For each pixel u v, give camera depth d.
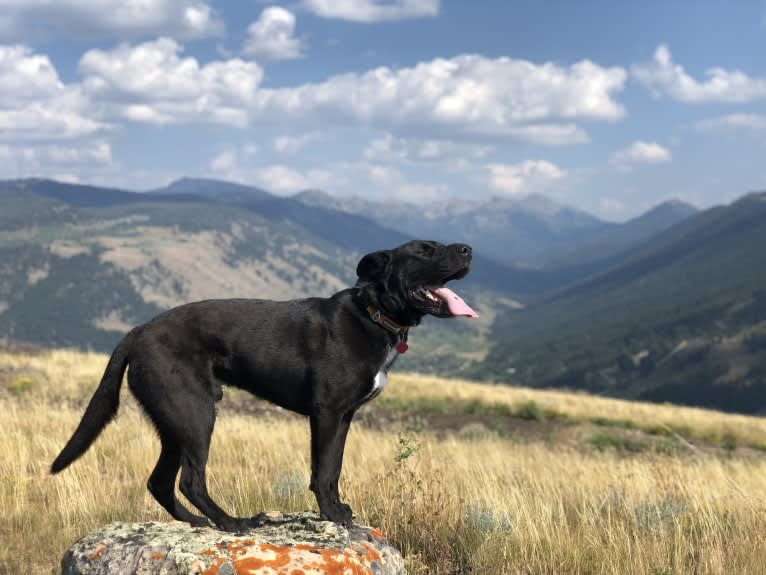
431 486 2.72
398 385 11.16
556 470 4.52
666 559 2.54
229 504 2.97
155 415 2.23
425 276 2.28
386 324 2.28
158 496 2.31
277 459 3.82
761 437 9.52
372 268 2.31
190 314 2.28
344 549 2.06
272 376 2.27
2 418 4.49
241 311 2.29
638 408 11.57
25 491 3.05
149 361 2.23
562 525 2.77
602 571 2.48
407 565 2.44
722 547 2.61
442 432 7.93
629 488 3.32
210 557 1.96
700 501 3.09
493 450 5.66
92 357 9.78
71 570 2.04
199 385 2.24
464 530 2.64
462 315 2.31
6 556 2.52
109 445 3.94
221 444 4.24
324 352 2.25
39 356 9.35
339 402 2.26
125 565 1.98
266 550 2.00
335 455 2.33
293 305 2.32
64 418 4.62
